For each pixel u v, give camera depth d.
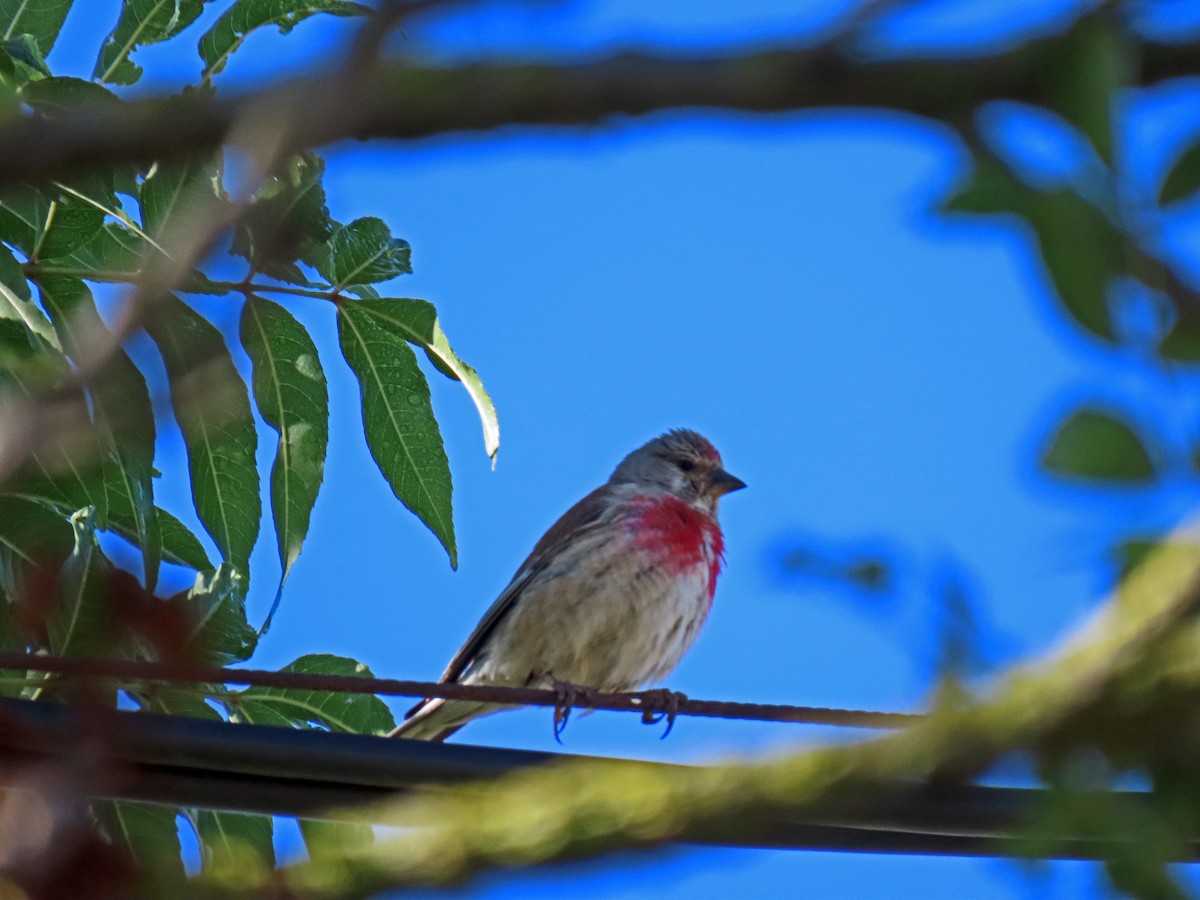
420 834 3.39
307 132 2.61
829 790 3.28
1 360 5.74
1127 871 3.32
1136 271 2.80
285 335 8.51
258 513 8.60
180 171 7.11
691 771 3.40
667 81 2.70
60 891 3.05
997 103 2.79
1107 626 3.02
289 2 8.26
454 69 2.70
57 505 7.78
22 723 3.30
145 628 3.13
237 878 3.31
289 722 8.76
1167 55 2.82
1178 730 2.98
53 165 2.76
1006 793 5.72
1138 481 2.88
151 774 7.28
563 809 3.41
